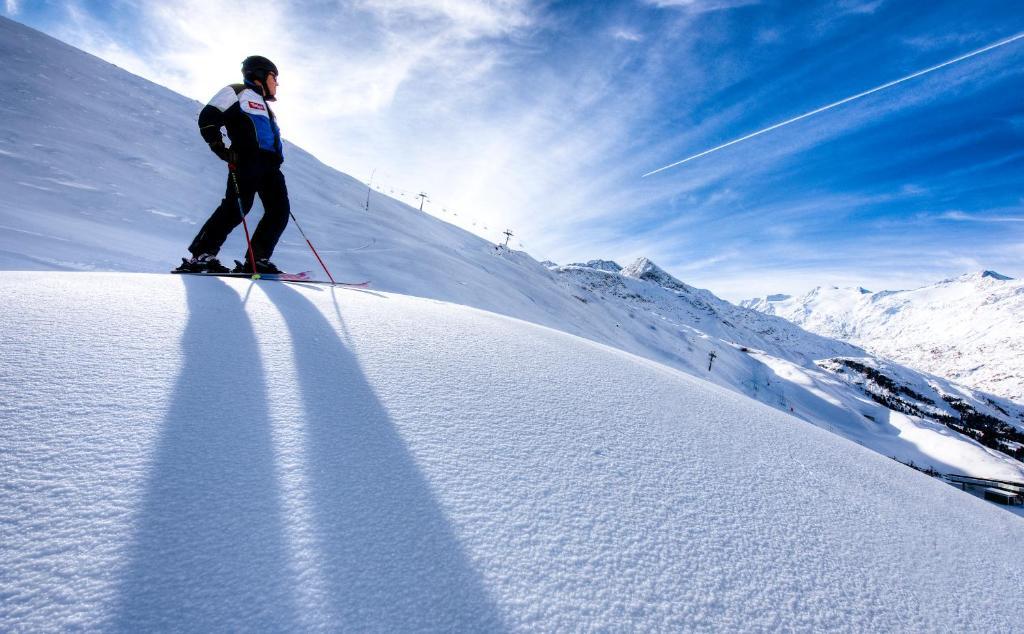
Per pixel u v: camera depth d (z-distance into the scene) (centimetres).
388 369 160
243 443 100
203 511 79
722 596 86
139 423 99
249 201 315
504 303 2147
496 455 118
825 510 134
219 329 162
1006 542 151
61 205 970
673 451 148
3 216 622
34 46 2459
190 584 66
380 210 3638
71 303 156
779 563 100
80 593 62
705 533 105
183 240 1038
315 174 3634
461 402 146
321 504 86
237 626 61
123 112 2162
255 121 309
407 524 85
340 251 1669
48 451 85
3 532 68
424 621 67
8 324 130
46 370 111
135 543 71
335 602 68
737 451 163
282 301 215
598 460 129
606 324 5828
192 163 1912
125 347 133
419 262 1925
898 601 99
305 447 103
